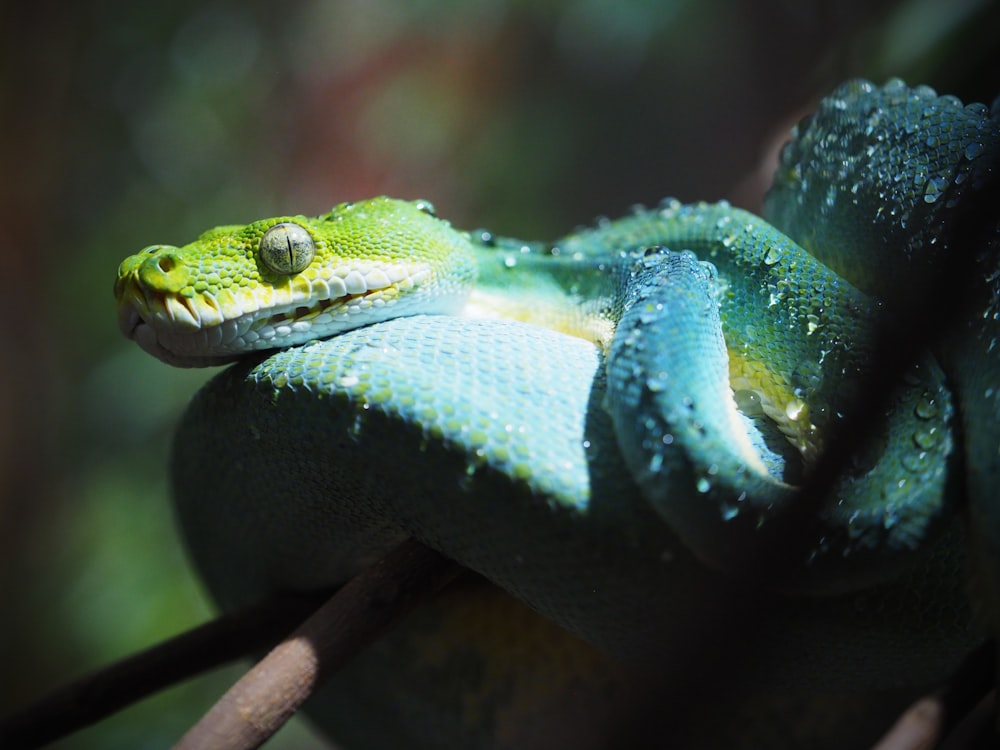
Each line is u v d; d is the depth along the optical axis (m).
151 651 0.44
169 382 0.92
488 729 0.44
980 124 0.42
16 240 0.82
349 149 1.07
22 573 0.81
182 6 0.98
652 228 0.45
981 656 0.39
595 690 0.44
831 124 0.44
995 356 0.40
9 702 0.76
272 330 0.42
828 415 0.41
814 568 0.39
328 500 0.42
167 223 1.01
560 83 1.11
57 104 0.86
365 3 1.06
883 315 0.42
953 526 0.40
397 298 0.43
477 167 1.11
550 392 0.41
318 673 0.40
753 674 0.40
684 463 0.39
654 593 0.40
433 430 0.40
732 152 1.05
